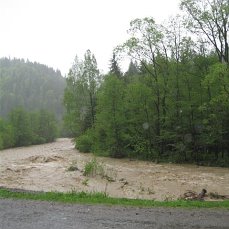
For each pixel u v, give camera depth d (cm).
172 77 4284
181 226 1093
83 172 3022
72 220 1142
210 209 1343
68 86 6850
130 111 4931
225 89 3534
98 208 1323
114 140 4916
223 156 4047
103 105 5047
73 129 6931
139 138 4688
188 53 4247
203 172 3256
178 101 4159
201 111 4091
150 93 4559
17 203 1403
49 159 4262
